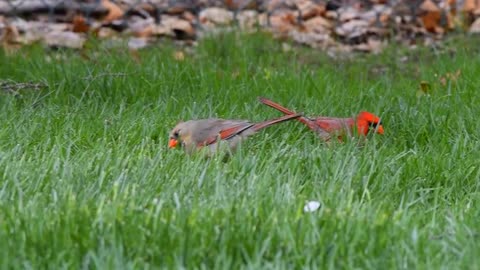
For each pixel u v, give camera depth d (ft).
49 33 55.06
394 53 54.75
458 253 23.88
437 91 44.75
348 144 33.47
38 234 23.80
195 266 22.49
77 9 57.52
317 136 35.60
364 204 27.71
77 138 34.45
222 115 39.63
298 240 23.86
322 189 28.76
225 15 59.21
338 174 30.58
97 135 35.22
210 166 30.45
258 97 40.45
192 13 59.00
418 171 31.89
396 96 42.91
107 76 43.29
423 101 41.55
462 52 52.49
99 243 23.49
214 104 41.47
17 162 30.50
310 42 57.41
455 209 28.48
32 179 28.99
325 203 27.30
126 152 32.53
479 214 27.71
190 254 22.90
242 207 26.16
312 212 26.00
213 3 59.82
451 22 60.08
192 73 45.55
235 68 49.73
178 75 44.88
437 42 57.47
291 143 34.99
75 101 41.81
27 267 22.34
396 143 36.19
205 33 55.47
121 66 46.60
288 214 25.49
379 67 52.90
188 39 57.41
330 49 56.95
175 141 33.81
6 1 56.80
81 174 29.40
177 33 57.52
